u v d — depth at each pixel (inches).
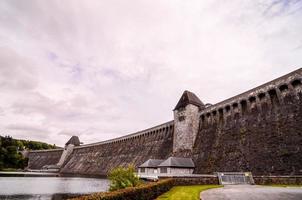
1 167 3860.7
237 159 1432.1
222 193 722.2
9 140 4318.4
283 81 1376.7
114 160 3457.2
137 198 575.8
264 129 1386.6
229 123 1715.1
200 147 1871.3
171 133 2581.2
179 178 1080.2
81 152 4943.4
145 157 2728.8
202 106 2277.3
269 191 736.3
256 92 1546.5
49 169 5029.5
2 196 1242.6
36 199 1149.7
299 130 1174.3
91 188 1651.1
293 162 1103.6
